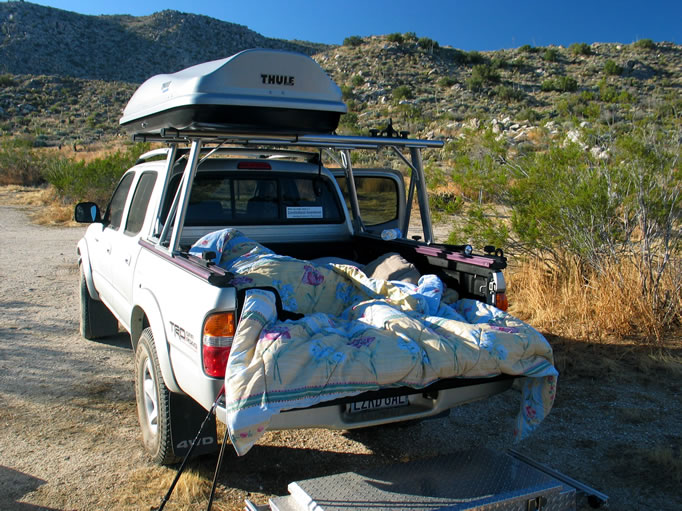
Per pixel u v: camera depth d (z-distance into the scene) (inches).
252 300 122.0
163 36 5393.7
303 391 112.5
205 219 190.1
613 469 155.9
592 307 259.8
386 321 129.6
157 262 157.0
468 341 127.3
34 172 1081.4
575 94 2071.9
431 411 130.7
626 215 276.2
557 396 199.9
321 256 211.6
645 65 2507.4
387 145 170.1
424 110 2080.5
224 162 193.0
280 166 202.2
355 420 123.6
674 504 139.6
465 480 123.0
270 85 143.7
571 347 235.5
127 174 223.3
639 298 252.8
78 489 144.7
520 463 131.5
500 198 322.3
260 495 143.6
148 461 158.1
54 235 574.2
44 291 348.8
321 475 154.0
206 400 121.0
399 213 248.7
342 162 227.3
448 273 166.9
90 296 252.7
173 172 182.7
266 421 109.4
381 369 117.9
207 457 159.3
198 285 127.3
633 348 232.5
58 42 4901.6
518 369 127.8
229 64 139.1
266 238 200.5
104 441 169.5
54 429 176.4
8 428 176.6
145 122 166.7
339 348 119.4
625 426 178.9
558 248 301.0
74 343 255.6
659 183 272.4
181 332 130.4
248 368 112.1
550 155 307.6
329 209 213.0
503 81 2486.5
